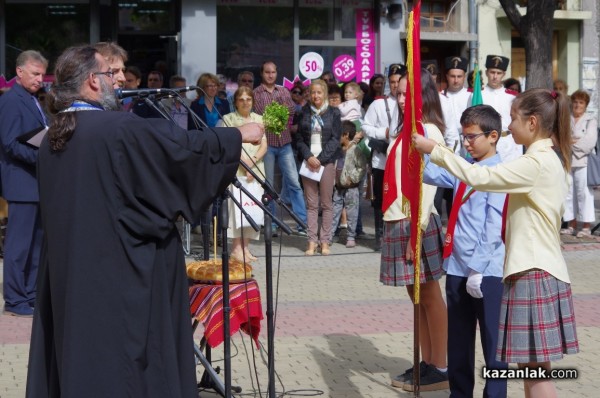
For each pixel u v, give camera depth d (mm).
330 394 6750
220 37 19047
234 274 6180
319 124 12383
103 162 4625
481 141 5887
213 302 6051
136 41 18750
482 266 5781
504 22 21125
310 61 19422
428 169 6121
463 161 5301
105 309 4570
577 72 22266
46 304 4875
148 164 4617
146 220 4625
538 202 5219
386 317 9062
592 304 9578
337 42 19516
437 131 6418
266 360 7559
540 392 5328
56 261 4719
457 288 6035
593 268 11688
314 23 19406
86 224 4617
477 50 20969
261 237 14070
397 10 19625
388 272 6746
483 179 5227
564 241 13742
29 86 8961
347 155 13016
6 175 9062
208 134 4758
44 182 4816
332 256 12555
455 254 6008
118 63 5840
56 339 4723
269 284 5777
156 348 4660
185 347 4797
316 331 8516
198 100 13031
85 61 4867
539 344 5176
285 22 19266
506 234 5395
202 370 7406
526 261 5219
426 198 6434
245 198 10938
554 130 5355
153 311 4664
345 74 19625
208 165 4723
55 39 18359
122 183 4605
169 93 5320
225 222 5547
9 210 9117
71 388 4523
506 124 11547
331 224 12703
